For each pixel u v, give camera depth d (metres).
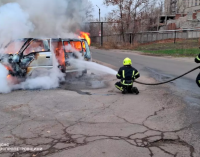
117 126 3.60
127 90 5.64
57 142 3.06
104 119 3.91
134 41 29.19
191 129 3.46
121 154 2.74
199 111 4.30
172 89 6.16
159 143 3.03
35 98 5.23
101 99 5.16
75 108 4.52
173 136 3.22
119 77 5.67
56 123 3.73
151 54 17.83
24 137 3.21
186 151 2.80
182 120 3.84
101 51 22.84
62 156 2.70
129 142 3.05
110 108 4.51
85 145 2.97
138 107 4.57
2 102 4.90
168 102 4.91
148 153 2.76
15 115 4.11
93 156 2.70
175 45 24.45
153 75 8.46
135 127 3.55
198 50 18.05
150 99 5.16
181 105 4.70
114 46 27.88
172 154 2.74
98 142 3.05
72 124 3.69
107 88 6.31
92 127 3.56
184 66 10.71
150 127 3.55
